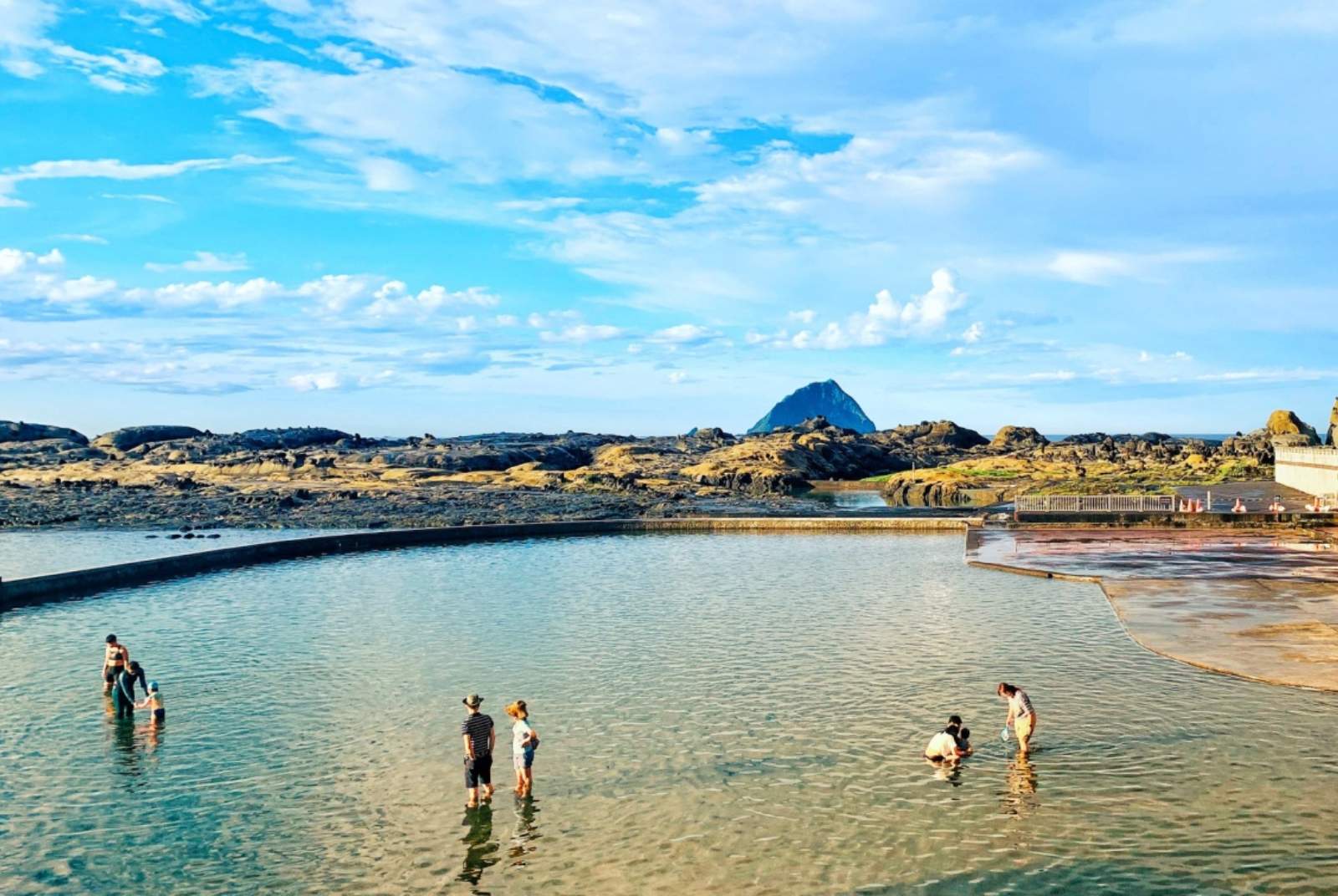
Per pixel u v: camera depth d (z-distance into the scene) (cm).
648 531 8750
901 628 4069
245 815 2197
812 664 3453
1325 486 9044
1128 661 3319
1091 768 2334
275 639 4069
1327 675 2995
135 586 5569
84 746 2686
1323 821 2006
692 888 1816
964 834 2005
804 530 8650
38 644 4022
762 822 2098
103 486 13988
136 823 2161
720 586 5425
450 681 3322
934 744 2422
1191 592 4488
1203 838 1945
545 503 12288
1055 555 6056
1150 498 8756
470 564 6562
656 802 2223
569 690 3180
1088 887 1773
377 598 5103
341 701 3092
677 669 3431
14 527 10075
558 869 1908
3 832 2130
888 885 1805
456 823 2131
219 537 9169
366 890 1842
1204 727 2589
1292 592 4388
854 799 2205
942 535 8238
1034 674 3222
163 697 3172
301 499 12556
